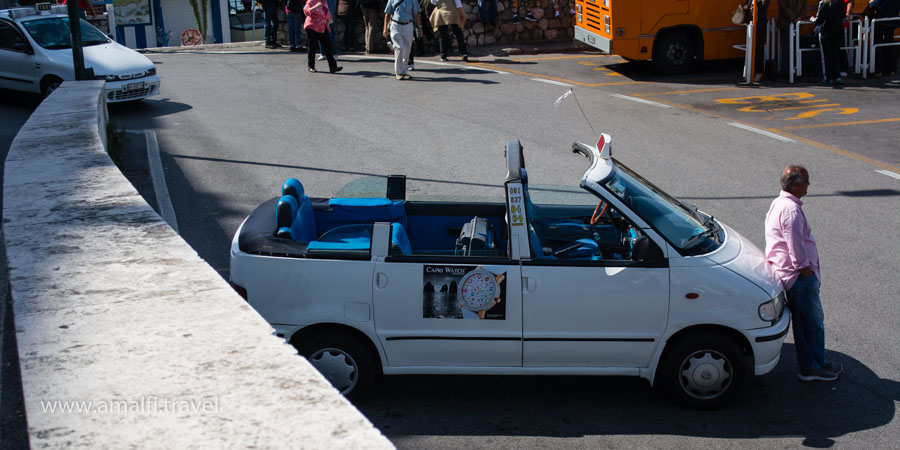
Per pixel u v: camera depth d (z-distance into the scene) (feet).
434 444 16.76
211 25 98.48
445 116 48.67
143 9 95.61
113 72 48.11
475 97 54.19
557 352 17.83
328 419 6.82
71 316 9.14
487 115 49.06
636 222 17.88
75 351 8.19
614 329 17.69
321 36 62.34
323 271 17.48
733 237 19.52
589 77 62.08
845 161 39.60
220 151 40.52
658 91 56.80
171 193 33.73
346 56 72.02
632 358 17.92
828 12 56.75
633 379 20.11
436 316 17.56
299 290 17.49
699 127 46.50
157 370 7.74
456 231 21.11
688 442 16.93
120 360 7.96
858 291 24.75
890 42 61.00
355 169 37.50
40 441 6.56
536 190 21.25
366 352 17.81
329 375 17.87
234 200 32.91
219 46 79.05
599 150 20.22
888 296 24.35
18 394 13.37
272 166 37.91
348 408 7.01
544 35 79.00
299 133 44.37
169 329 8.75
